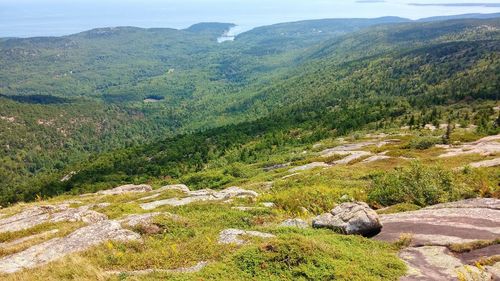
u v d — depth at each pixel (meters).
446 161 52.31
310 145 117.94
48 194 130.00
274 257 16.39
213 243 20.58
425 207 26.05
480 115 133.38
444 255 17.27
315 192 36.56
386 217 24.62
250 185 55.12
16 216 36.66
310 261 16.14
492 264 15.63
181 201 40.34
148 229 24.12
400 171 33.38
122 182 131.12
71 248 22.08
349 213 22.78
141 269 18.38
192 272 16.36
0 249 24.22
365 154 74.25
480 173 33.84
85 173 149.12
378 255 17.53
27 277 17.69
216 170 107.94
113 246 21.33
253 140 165.12
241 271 15.91
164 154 165.75
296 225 24.16
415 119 146.50
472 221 21.06
